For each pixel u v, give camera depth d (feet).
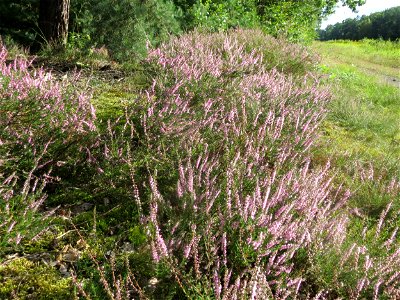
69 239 8.32
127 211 9.53
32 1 32.22
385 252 8.63
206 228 7.69
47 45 24.67
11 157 9.36
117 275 7.47
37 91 10.84
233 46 24.62
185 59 18.30
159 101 12.57
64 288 7.11
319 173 10.83
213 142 11.41
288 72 26.17
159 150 10.43
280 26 48.65
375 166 14.43
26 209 7.66
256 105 14.19
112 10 24.73
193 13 35.35
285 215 8.09
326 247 8.15
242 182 9.26
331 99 20.95
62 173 10.06
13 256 7.70
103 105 15.39
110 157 9.98
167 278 7.48
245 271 7.28
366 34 310.65
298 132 13.69
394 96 30.35
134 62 24.06
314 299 6.98
